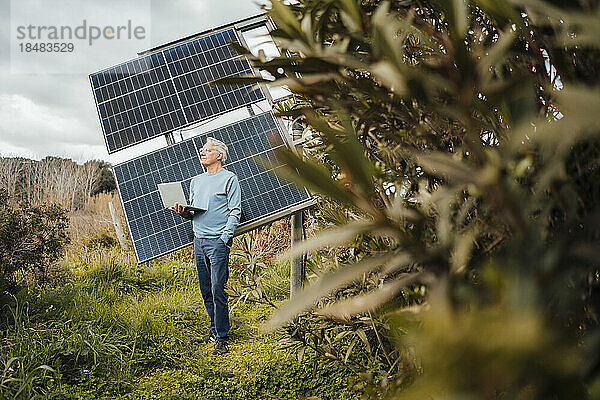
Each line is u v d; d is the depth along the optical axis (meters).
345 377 3.28
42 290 5.43
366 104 0.72
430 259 0.42
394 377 1.18
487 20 0.65
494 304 0.31
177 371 4.11
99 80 5.41
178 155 5.02
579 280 0.40
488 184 0.37
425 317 0.30
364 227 0.43
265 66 0.66
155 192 4.90
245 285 2.71
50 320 4.78
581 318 0.39
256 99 5.01
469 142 0.41
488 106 0.42
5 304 4.77
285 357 3.90
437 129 0.65
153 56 5.45
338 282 0.39
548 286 0.32
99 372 3.94
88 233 10.00
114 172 5.00
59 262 6.65
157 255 4.66
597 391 0.28
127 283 6.78
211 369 4.02
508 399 0.25
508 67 0.64
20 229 5.31
